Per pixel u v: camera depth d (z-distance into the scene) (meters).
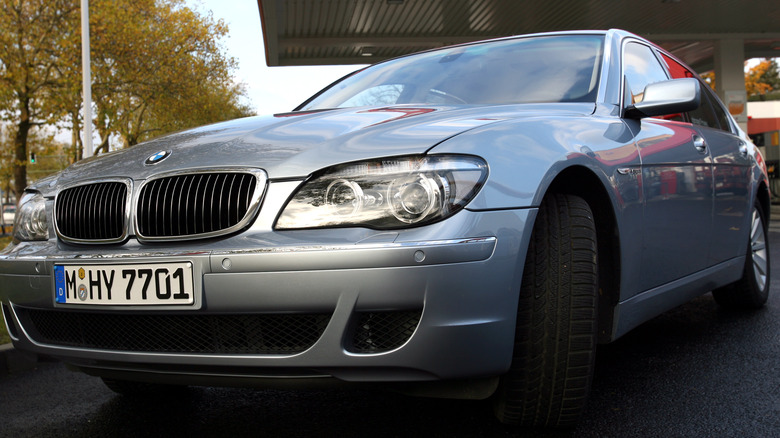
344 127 2.11
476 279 1.72
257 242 1.79
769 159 19.14
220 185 1.91
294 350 1.80
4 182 38.53
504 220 1.78
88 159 2.57
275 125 2.27
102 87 23.12
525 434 2.14
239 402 2.67
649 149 2.57
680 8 15.80
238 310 1.79
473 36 17.14
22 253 2.26
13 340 2.34
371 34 16.84
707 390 2.59
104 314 2.01
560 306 1.98
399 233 1.71
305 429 2.30
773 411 2.34
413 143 1.81
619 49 2.94
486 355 1.76
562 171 2.06
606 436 2.12
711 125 3.59
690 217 2.87
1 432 2.47
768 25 17.81
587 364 2.00
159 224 1.98
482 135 1.88
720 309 4.13
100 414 2.64
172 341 1.93
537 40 3.09
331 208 1.77
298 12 14.94
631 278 2.38
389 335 1.76
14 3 21.45
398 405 2.49
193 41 25.72
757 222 4.06
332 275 1.71
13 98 22.16
